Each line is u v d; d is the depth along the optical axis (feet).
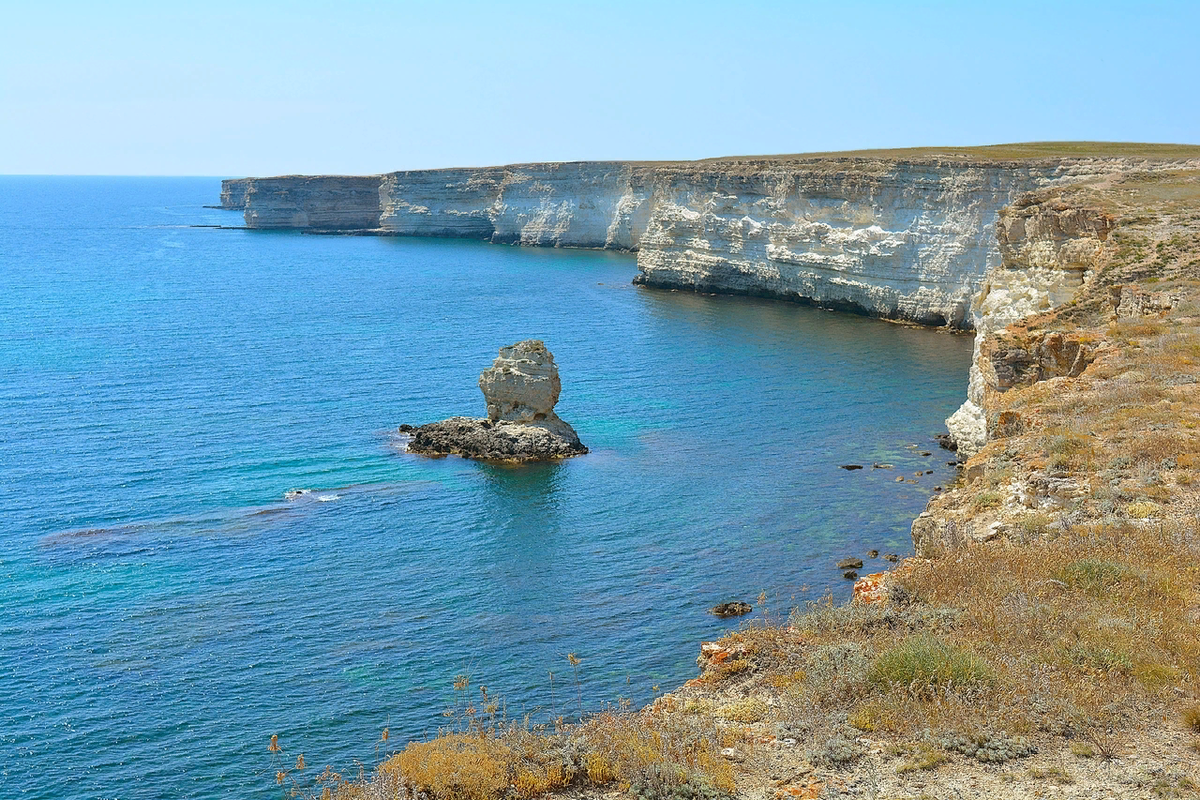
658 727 50.01
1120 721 48.47
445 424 224.12
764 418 240.73
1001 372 139.64
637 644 124.36
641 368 300.81
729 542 160.45
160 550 158.71
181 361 318.24
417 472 202.18
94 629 130.21
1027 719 48.52
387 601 139.03
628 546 159.63
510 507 179.63
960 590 64.95
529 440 213.46
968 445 193.57
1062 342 134.92
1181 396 103.60
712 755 46.93
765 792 44.21
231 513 176.55
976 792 43.09
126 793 95.81
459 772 45.52
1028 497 83.51
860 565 147.84
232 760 100.78
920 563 72.64
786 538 161.68
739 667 57.72
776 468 200.85
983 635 57.57
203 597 140.36
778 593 139.13
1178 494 79.66
